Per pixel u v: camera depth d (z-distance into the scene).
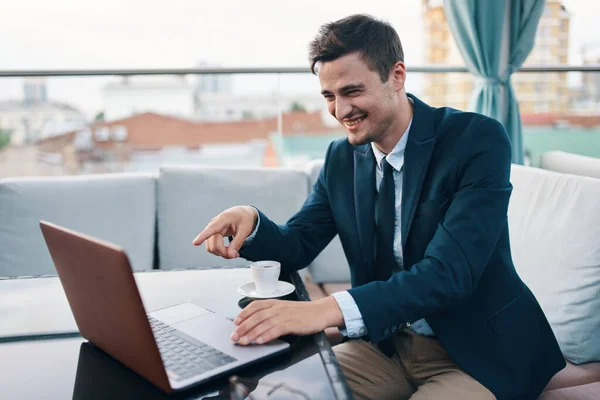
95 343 0.84
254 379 0.72
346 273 2.28
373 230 1.22
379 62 1.08
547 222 1.60
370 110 1.10
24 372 0.77
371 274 1.23
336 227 1.33
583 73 3.21
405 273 1.00
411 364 1.22
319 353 0.79
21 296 1.14
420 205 1.16
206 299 1.09
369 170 1.22
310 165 2.39
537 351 1.13
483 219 1.06
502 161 1.13
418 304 0.95
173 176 2.24
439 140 1.18
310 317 0.86
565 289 1.49
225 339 0.84
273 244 1.21
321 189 1.38
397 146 1.19
